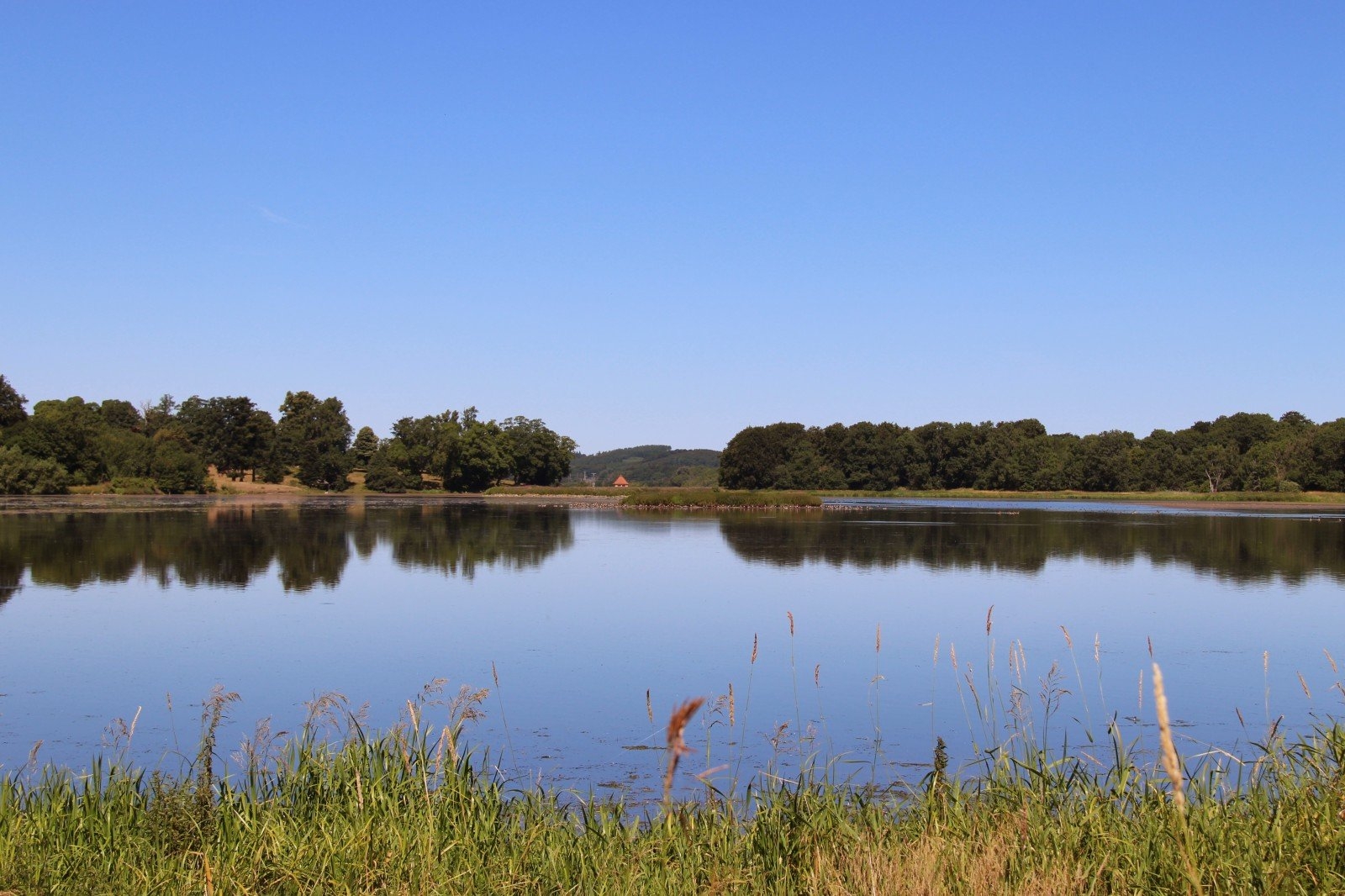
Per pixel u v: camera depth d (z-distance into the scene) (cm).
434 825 820
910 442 15088
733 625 2477
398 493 13750
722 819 850
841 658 2059
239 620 2488
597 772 1278
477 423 14850
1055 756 1323
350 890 707
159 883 727
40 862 758
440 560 4012
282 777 1012
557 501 10912
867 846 745
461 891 714
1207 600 2942
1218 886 645
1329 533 5906
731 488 16475
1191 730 1477
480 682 1831
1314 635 2345
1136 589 3192
